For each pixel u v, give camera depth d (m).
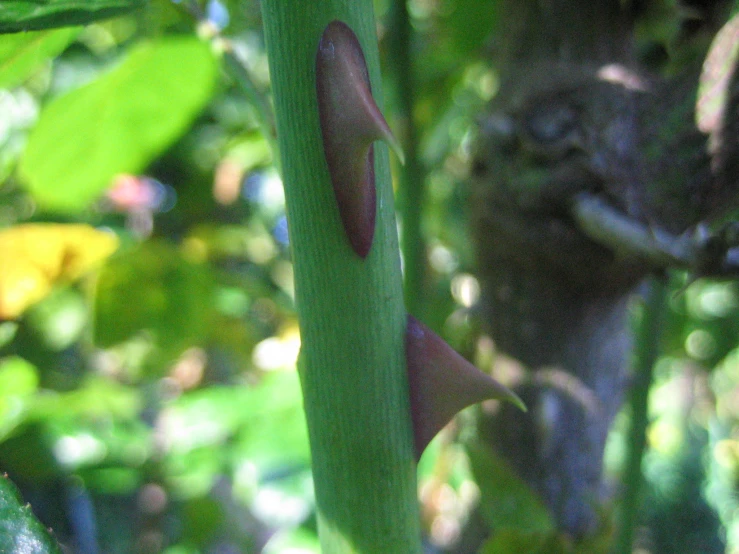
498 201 0.11
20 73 0.11
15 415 0.17
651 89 0.10
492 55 0.15
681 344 0.28
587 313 0.12
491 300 0.13
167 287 0.19
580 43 0.11
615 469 0.20
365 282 0.06
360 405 0.07
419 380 0.07
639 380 0.13
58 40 0.11
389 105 0.19
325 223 0.06
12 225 0.25
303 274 0.07
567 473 0.12
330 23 0.06
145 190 0.30
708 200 0.10
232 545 0.26
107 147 0.15
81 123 0.14
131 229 0.29
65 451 0.19
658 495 0.82
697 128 0.09
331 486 0.07
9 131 0.19
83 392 0.20
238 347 0.26
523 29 0.12
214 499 0.24
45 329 0.22
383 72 0.17
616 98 0.10
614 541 0.13
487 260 0.12
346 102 0.06
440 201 0.25
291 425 0.19
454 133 0.25
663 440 0.57
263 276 0.33
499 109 0.11
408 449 0.07
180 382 0.29
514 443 0.13
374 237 0.06
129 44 0.24
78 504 0.35
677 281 0.16
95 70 0.24
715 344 0.29
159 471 0.22
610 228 0.10
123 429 0.21
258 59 0.25
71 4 0.08
